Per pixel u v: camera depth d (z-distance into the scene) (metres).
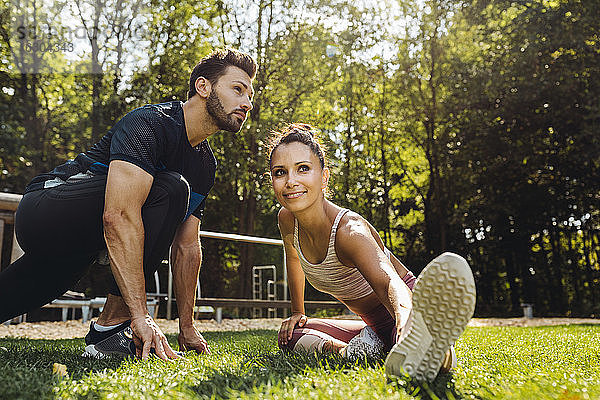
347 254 2.07
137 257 2.31
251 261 15.10
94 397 1.33
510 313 15.86
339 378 1.44
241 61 2.68
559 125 14.59
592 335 4.73
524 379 1.56
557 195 15.33
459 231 17.22
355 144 18.33
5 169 13.95
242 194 15.59
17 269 2.65
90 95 14.77
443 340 1.42
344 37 15.63
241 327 7.95
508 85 14.55
